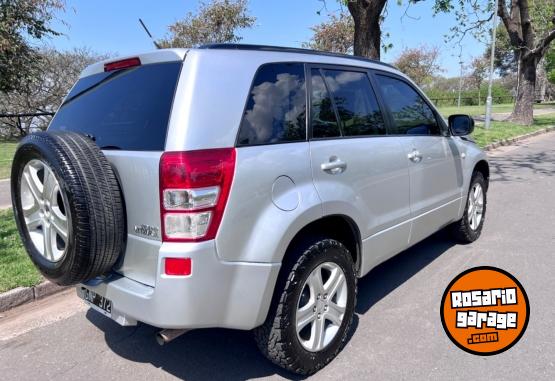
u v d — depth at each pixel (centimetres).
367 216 333
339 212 301
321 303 295
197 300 238
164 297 237
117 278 267
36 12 1622
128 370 308
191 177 231
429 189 420
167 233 236
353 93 344
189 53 257
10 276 419
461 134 448
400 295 407
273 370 304
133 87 277
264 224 256
